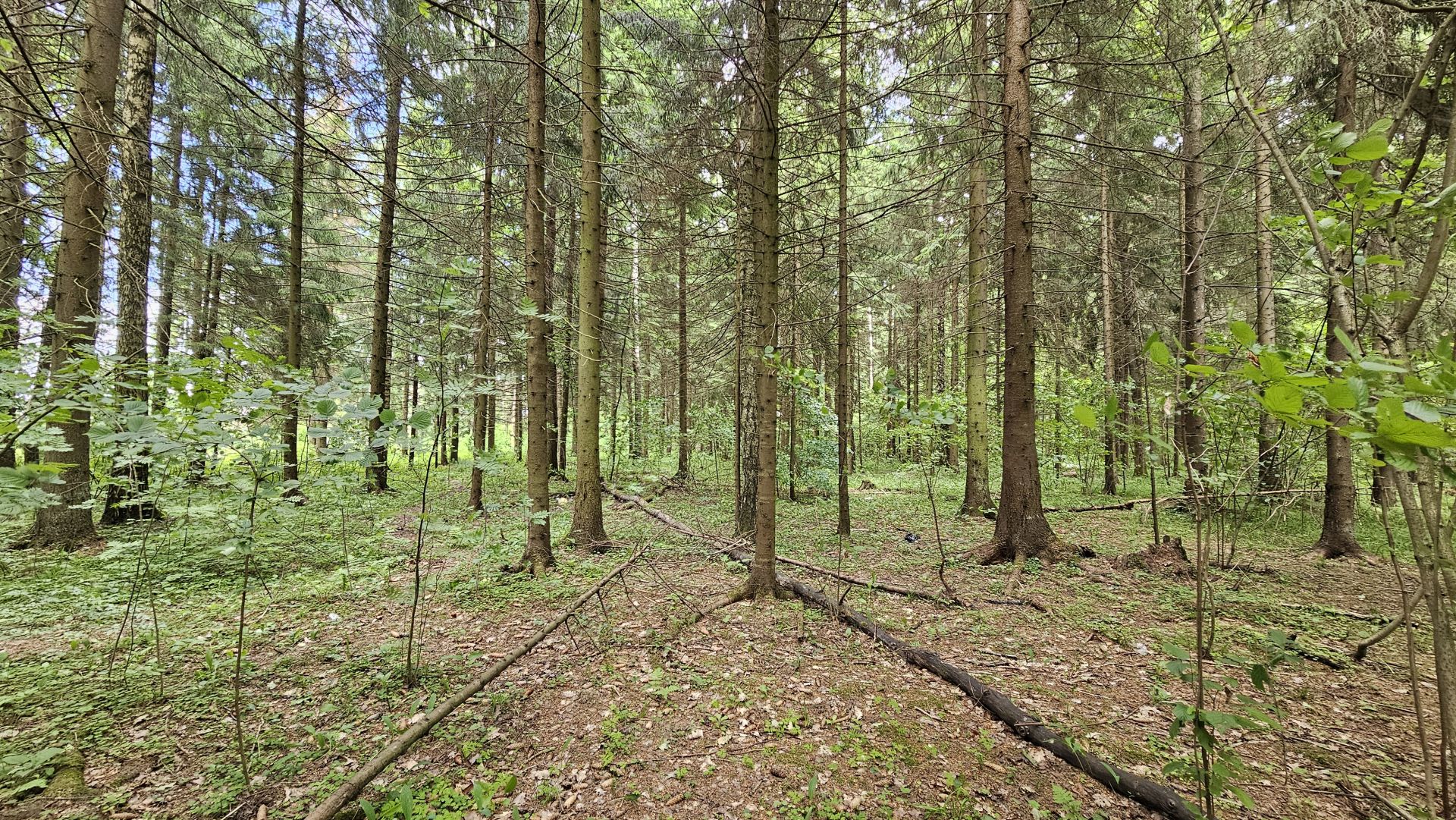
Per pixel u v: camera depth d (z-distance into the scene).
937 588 5.82
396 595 5.53
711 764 2.97
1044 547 6.54
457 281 10.00
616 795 2.77
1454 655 1.35
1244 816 2.51
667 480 14.07
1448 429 1.11
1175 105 8.02
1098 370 13.41
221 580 5.82
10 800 2.55
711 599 5.51
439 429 3.80
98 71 5.83
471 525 5.46
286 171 11.58
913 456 6.62
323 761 2.93
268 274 12.70
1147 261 11.84
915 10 7.50
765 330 5.33
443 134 9.91
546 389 6.58
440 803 2.66
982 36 7.75
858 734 3.22
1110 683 3.76
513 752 3.09
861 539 8.10
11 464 6.27
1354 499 6.80
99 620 4.71
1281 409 1.13
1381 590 5.58
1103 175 9.31
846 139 9.21
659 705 3.53
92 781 2.74
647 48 9.97
